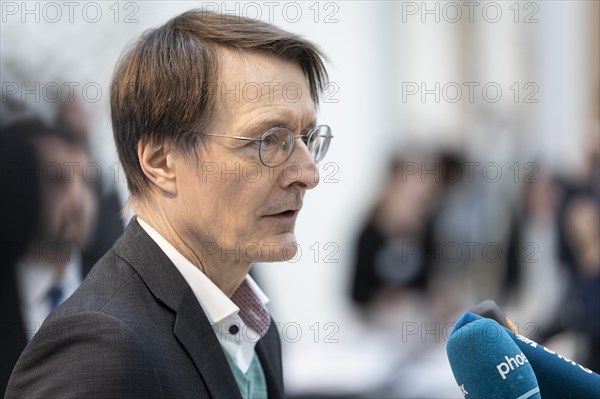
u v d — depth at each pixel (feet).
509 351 11.75
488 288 43.29
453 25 51.29
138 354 11.91
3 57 29.07
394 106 49.08
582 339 37.50
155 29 14.12
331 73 47.32
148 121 13.50
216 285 14.12
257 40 13.50
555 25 55.01
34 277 24.48
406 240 41.83
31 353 12.13
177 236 13.71
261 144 13.25
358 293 41.78
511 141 50.75
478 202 43.70
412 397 34.99
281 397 15.90
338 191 46.88
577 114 54.70
